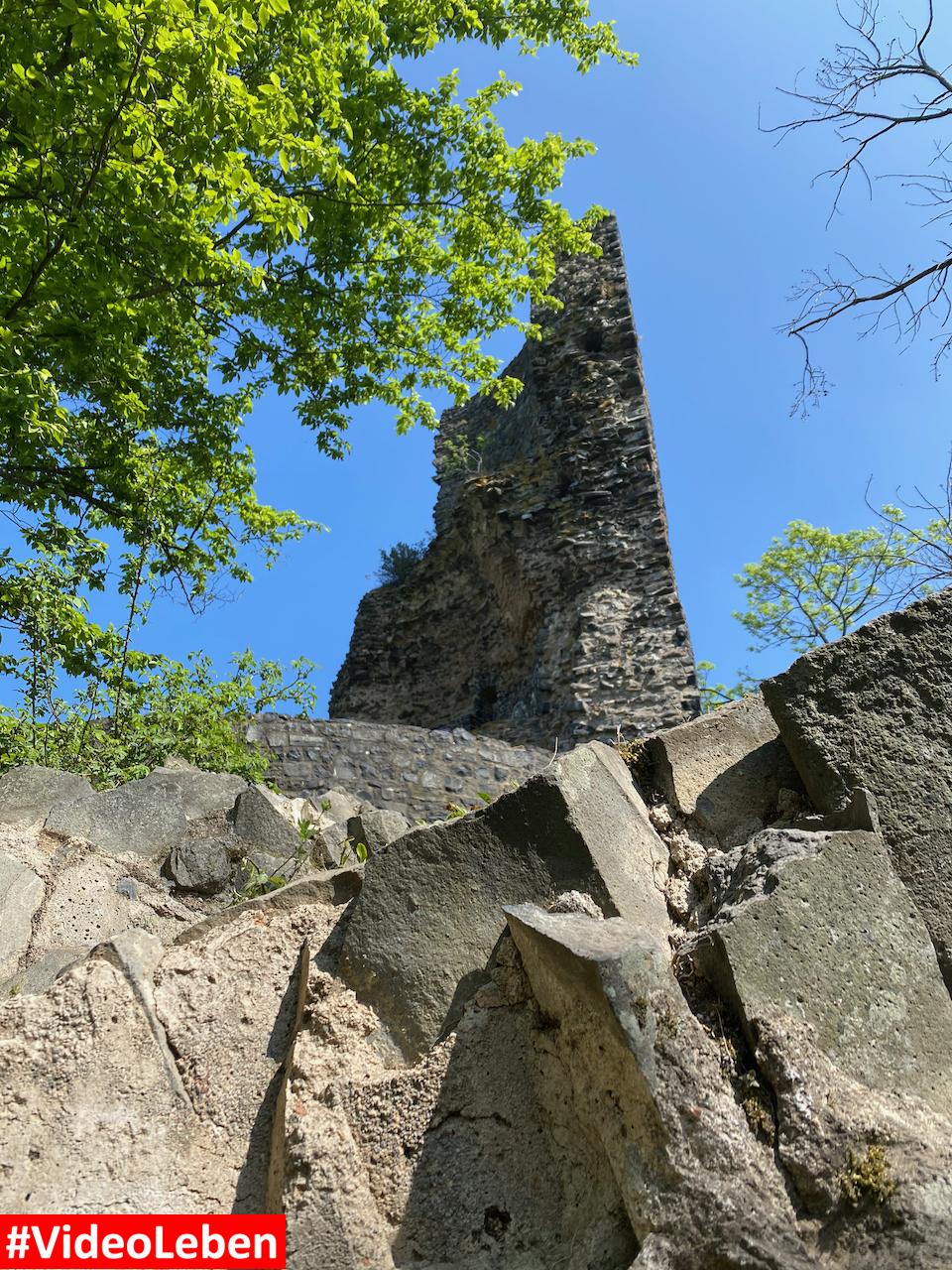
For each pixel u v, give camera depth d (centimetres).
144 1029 183
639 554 1369
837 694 207
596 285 1641
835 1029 154
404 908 194
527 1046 168
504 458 1720
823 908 167
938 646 207
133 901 302
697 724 236
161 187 644
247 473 1030
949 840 185
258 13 598
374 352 1050
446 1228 152
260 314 969
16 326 642
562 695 1286
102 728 687
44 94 568
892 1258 126
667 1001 147
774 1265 126
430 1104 164
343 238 1006
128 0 541
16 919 283
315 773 915
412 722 1598
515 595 1465
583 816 203
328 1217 149
